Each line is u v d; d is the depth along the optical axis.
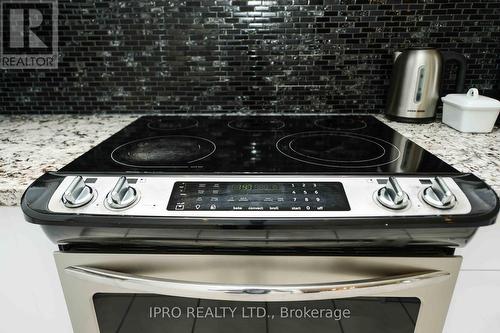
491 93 1.08
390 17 1.03
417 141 0.83
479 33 1.03
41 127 1.00
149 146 0.79
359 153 0.72
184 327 0.64
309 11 1.04
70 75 1.12
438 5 1.01
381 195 0.53
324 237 0.52
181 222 0.49
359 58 1.08
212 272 0.56
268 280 0.57
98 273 0.55
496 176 0.61
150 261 0.56
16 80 1.13
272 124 1.01
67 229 0.52
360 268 0.56
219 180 0.58
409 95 0.98
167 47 1.09
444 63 0.96
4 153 0.75
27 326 0.73
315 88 1.12
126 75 1.12
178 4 1.04
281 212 0.50
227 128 0.96
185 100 1.14
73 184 0.55
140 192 0.55
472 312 0.69
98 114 1.16
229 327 0.64
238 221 0.49
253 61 1.09
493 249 0.64
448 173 0.60
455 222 0.49
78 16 1.06
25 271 0.68
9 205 0.60
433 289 0.57
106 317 0.63
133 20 1.06
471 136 0.87
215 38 1.08
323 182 0.57
